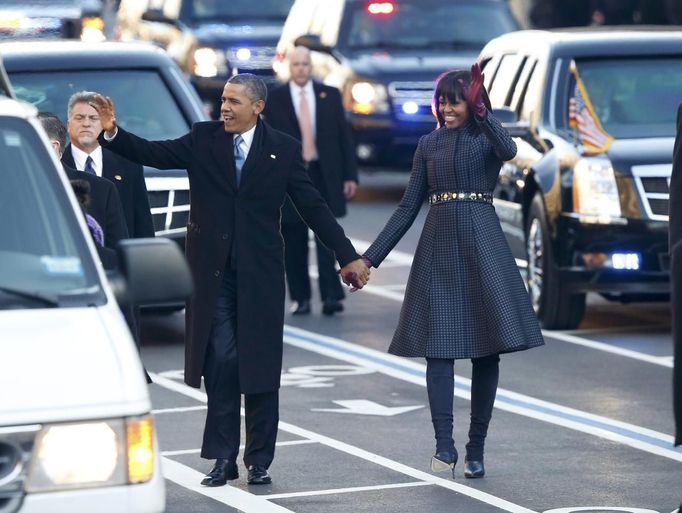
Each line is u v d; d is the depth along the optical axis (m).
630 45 41.81
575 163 38.56
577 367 34.97
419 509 23.59
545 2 80.69
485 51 46.22
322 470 26.06
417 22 66.44
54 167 17.30
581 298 39.31
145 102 38.41
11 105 17.75
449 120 25.66
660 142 38.88
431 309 25.41
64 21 64.94
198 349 24.64
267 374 24.66
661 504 23.91
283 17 72.81
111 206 25.33
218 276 24.64
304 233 42.12
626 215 37.91
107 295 16.48
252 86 24.56
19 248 16.72
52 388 15.07
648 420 29.69
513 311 25.14
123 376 15.31
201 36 70.06
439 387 25.27
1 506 14.70
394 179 74.31
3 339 15.55
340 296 42.50
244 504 23.91
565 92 40.94
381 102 63.72
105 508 15.00
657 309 43.53
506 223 41.78
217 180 24.61
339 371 34.88
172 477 25.56
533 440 28.11
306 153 42.12
